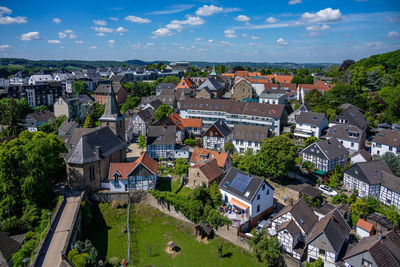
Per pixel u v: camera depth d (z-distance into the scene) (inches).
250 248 1918.1
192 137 3949.3
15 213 2161.7
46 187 2236.7
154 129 3344.0
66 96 5575.8
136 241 2012.8
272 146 2642.7
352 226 2129.7
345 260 1652.3
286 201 2466.8
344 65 7834.6
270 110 3860.7
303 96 4940.9
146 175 2422.5
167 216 2313.0
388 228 1979.6
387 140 3043.8
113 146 2694.4
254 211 2116.1
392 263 1556.3
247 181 2223.2
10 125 4274.1
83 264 1541.6
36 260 1541.6
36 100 6087.6
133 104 5595.5
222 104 4281.5
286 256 1763.0
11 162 2148.1
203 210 2183.8
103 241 1991.9
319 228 1800.0
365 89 5329.7
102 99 6018.7
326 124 3727.9
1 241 1717.5
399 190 2263.8
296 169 2987.2
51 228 1825.8
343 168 2748.5
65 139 3390.7
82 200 2192.4
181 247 1957.4
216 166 2615.7
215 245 1979.6
